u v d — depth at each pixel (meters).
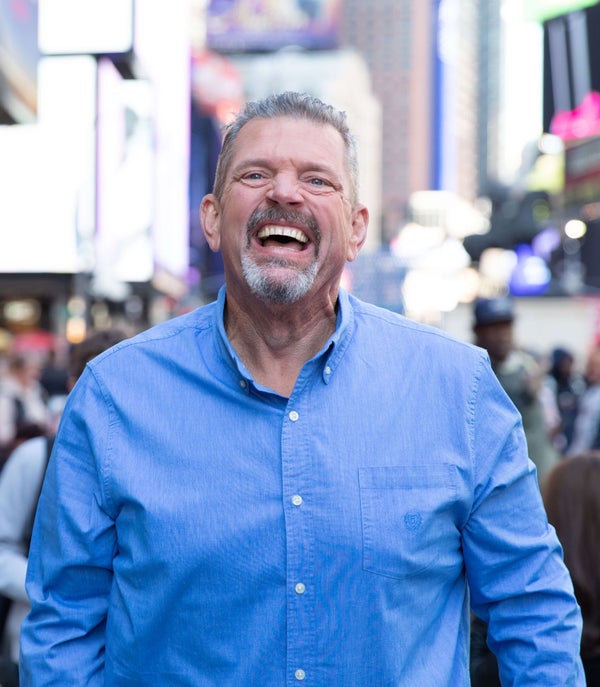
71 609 1.75
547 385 8.52
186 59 35.94
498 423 1.78
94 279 19.45
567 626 1.73
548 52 30.52
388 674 1.63
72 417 1.77
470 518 1.76
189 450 1.69
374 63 175.12
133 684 1.68
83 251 20.55
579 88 29.52
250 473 1.67
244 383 1.71
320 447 1.68
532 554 1.76
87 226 23.11
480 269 21.86
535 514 1.80
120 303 22.55
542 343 15.82
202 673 1.63
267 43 105.00
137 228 25.55
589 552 2.41
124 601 1.69
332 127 1.84
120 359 1.79
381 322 1.83
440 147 182.12
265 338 1.80
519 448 1.81
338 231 1.79
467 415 1.76
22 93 9.16
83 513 1.73
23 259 23.67
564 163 27.59
